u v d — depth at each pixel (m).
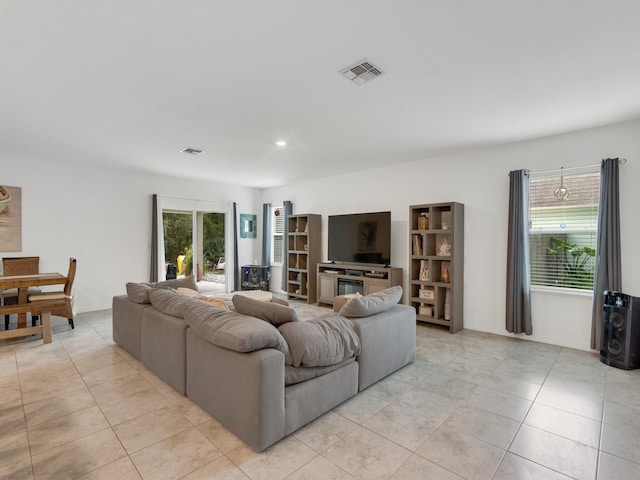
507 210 4.26
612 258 3.42
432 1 1.66
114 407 2.39
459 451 1.93
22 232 4.88
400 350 3.10
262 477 1.71
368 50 2.12
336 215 6.03
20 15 1.76
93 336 4.09
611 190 3.43
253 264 7.87
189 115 3.23
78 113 3.19
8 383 2.77
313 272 6.43
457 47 2.08
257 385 1.87
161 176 6.31
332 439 2.04
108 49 2.11
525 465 1.82
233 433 2.06
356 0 1.66
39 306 3.83
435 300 4.59
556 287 3.96
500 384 2.83
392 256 5.48
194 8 1.72
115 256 5.74
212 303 3.03
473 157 4.55
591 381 2.89
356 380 2.59
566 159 3.81
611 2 1.66
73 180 5.31
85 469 1.75
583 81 2.53
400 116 3.26
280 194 7.52
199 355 2.35
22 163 4.86
